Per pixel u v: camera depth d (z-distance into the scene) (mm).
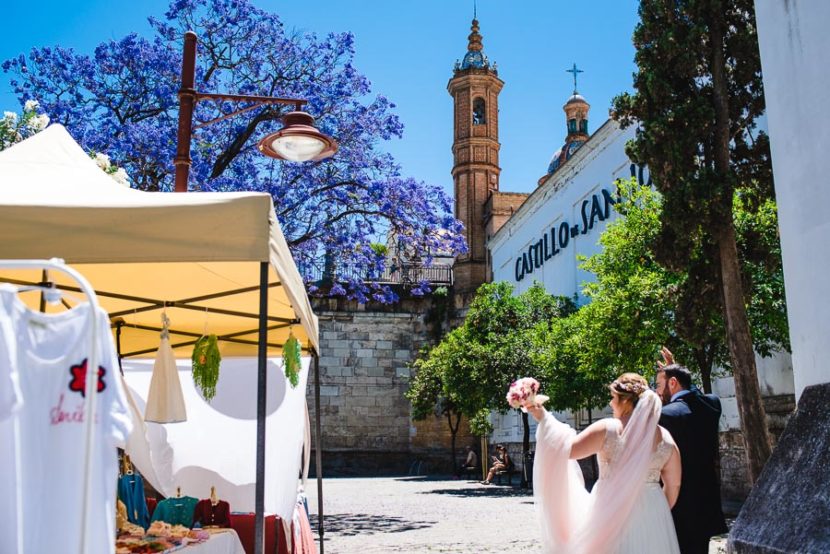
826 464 5754
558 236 29094
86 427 2750
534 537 12031
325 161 17844
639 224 14523
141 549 4707
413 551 10719
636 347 14062
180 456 8648
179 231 4434
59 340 2867
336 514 16703
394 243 19703
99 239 4367
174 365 6715
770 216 12492
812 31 6902
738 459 16391
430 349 39094
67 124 15945
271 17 17500
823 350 6586
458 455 39281
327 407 39344
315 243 18141
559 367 20484
